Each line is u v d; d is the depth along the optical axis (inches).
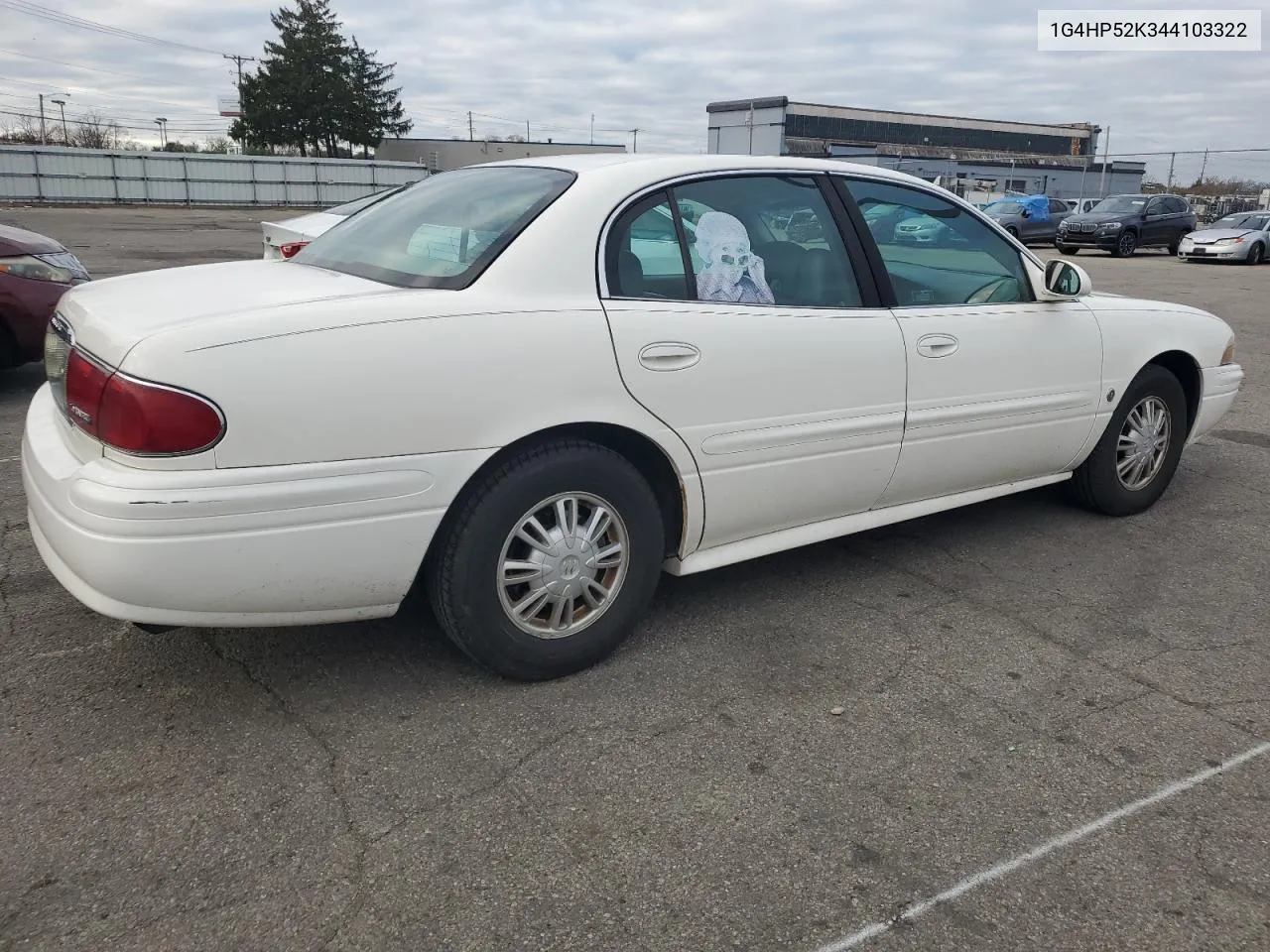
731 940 81.3
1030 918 84.5
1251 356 378.3
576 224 116.0
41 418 116.8
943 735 112.3
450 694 118.0
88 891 84.7
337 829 93.5
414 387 102.2
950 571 161.2
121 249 718.5
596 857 90.7
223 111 2994.6
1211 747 111.0
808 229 137.6
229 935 80.4
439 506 106.0
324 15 2566.4
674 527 130.2
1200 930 83.7
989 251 158.9
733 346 124.0
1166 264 899.4
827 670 126.8
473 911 83.7
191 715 112.1
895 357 140.6
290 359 96.7
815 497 138.3
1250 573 162.7
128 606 96.6
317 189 1711.4
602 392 114.0
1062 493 199.3
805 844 93.2
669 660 128.3
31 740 106.3
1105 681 125.6
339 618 107.3
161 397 92.4
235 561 97.3
